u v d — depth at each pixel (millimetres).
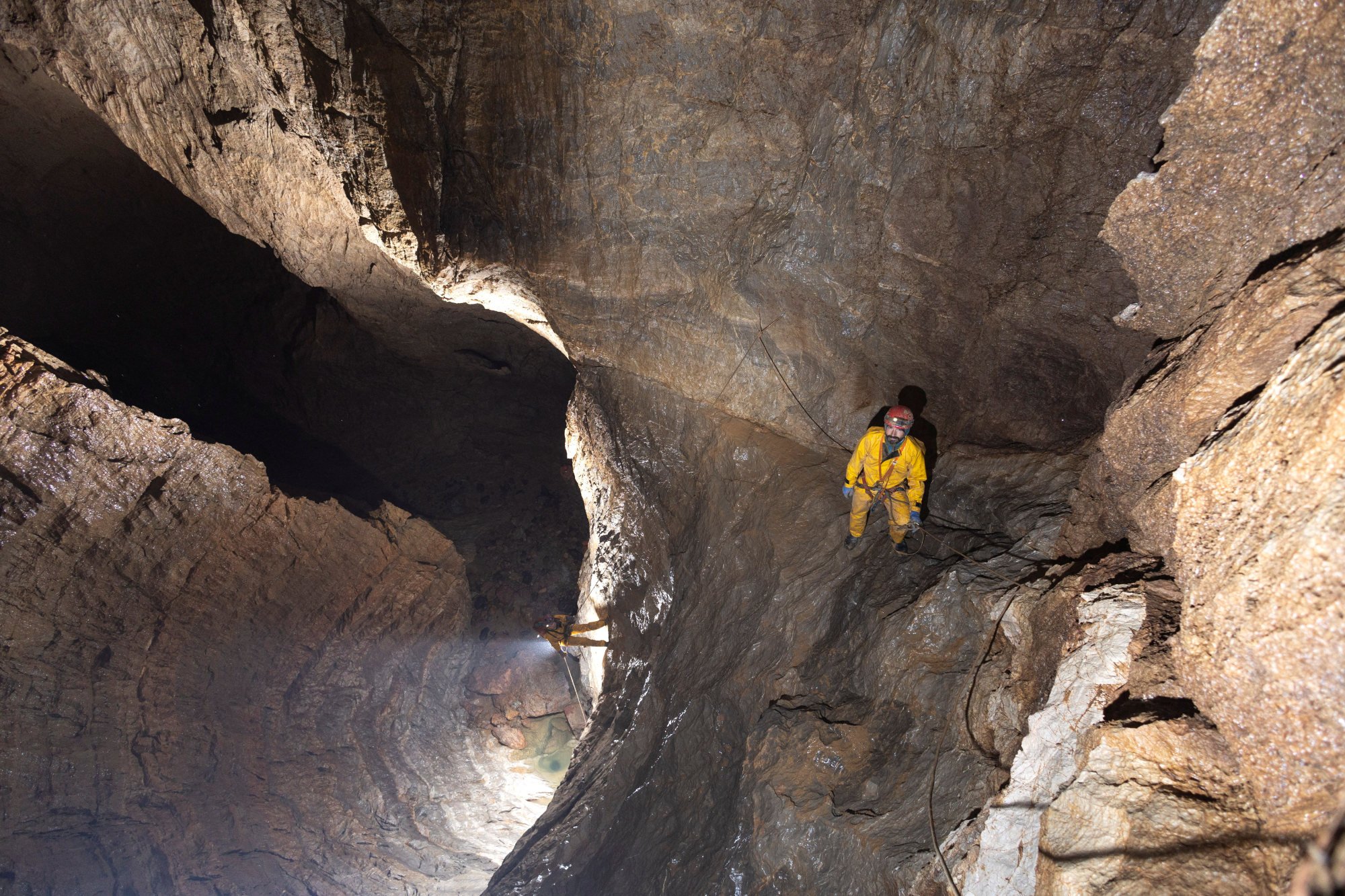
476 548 17969
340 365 17297
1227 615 2906
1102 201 5754
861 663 6238
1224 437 3223
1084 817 3248
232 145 10594
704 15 6598
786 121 6910
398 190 8664
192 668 11422
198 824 11164
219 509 11219
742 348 8438
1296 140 3574
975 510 6770
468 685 16656
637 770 8617
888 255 7023
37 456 9398
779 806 5707
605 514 11102
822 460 8141
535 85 7688
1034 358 6641
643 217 8195
